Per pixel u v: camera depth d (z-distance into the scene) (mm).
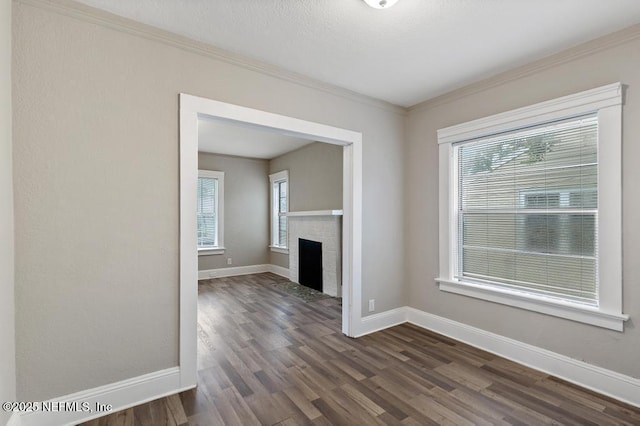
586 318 2213
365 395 2129
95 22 1884
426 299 3393
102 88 1910
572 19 1942
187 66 2195
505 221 2766
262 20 1967
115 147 1951
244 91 2438
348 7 1837
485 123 2795
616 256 2082
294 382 2293
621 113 2062
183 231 2162
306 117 2785
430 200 3344
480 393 2146
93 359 1896
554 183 2447
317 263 5238
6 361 1563
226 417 1896
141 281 2043
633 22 1969
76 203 1843
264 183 6953
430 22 1981
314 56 2414
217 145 5637
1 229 1514
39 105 1740
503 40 2186
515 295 2586
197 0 1780
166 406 1998
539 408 1978
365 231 3248
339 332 3297
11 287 1635
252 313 3957
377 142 3332
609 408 1974
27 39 1710
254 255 6812
